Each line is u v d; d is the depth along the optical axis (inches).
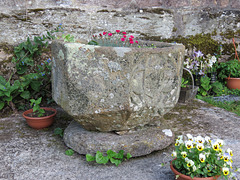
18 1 128.8
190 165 66.7
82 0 140.3
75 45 78.5
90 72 79.3
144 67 81.6
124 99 80.3
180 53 89.6
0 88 116.2
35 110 108.7
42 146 95.8
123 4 149.2
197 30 171.5
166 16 160.2
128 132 93.7
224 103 157.0
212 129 112.6
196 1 166.7
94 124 88.6
